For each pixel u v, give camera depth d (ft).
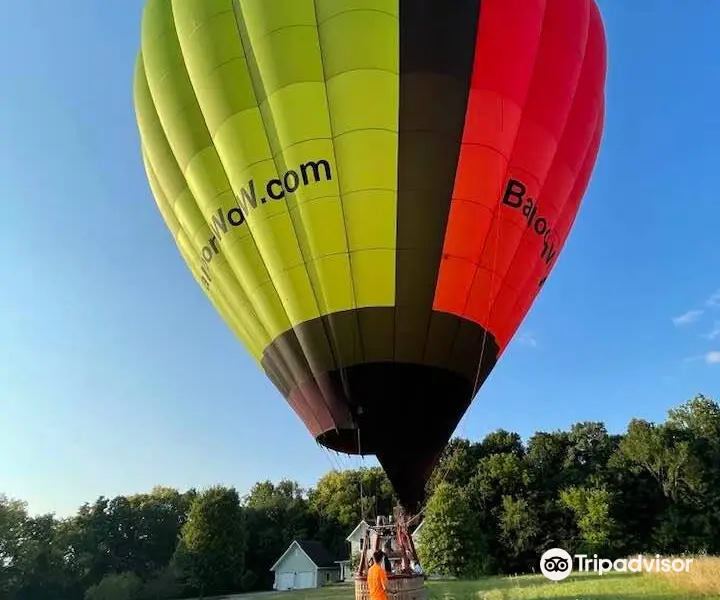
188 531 154.92
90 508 193.98
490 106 27.35
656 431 143.02
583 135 31.71
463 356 27.48
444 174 26.86
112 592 146.30
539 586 73.20
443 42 27.09
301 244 27.73
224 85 29.04
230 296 31.63
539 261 30.35
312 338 27.61
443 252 27.02
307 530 197.98
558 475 146.10
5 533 144.77
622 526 127.03
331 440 28.60
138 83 35.73
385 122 26.68
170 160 32.96
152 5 34.42
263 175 28.19
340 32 27.02
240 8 29.32
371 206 26.76
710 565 69.87
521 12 28.40
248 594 142.51
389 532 26.03
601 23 34.76
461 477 154.71
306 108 27.20
